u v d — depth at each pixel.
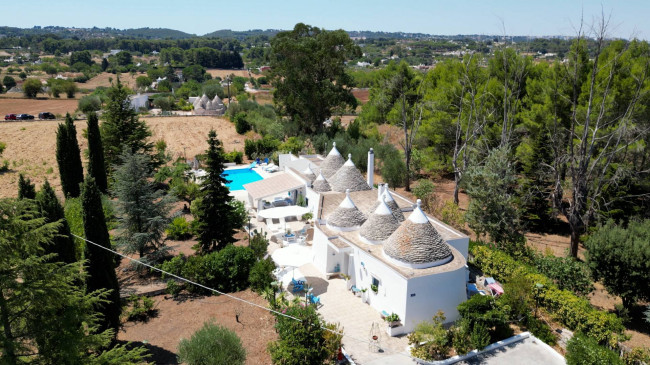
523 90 50.56
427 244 24.27
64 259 21.19
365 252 26.09
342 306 25.88
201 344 18.89
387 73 81.25
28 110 100.69
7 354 13.77
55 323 14.77
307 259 27.30
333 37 71.31
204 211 31.06
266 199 44.38
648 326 26.05
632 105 34.72
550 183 42.88
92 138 41.16
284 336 20.84
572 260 28.89
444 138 53.78
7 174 52.53
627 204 37.03
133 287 27.47
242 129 80.25
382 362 21.09
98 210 20.20
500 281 28.83
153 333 22.91
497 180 33.91
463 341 21.92
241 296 27.12
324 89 72.06
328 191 38.22
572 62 40.09
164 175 51.06
